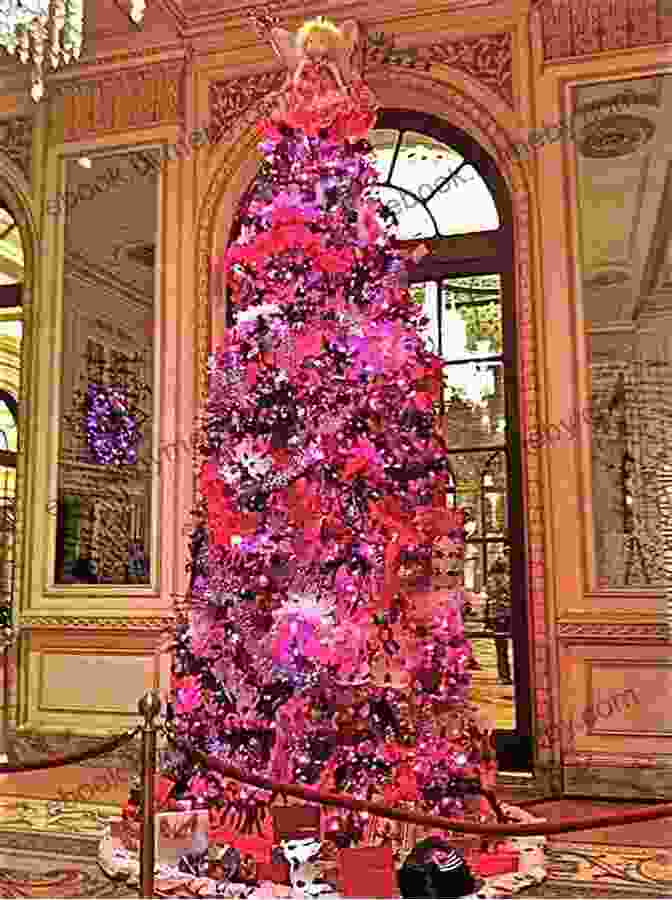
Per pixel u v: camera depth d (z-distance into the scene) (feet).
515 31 18.95
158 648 18.88
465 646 11.68
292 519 11.37
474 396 18.75
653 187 17.71
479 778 11.64
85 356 20.59
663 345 17.21
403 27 19.60
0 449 22.31
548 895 10.66
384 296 11.95
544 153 18.38
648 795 15.96
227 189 20.38
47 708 19.42
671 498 16.67
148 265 20.49
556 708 16.71
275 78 20.31
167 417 19.80
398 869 10.86
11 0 16.70
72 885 11.04
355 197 12.23
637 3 18.24
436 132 19.61
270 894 10.52
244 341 11.85
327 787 11.03
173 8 20.21
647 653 16.35
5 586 21.36
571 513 17.13
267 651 11.17
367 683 11.12
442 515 11.85
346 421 11.38
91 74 21.45
